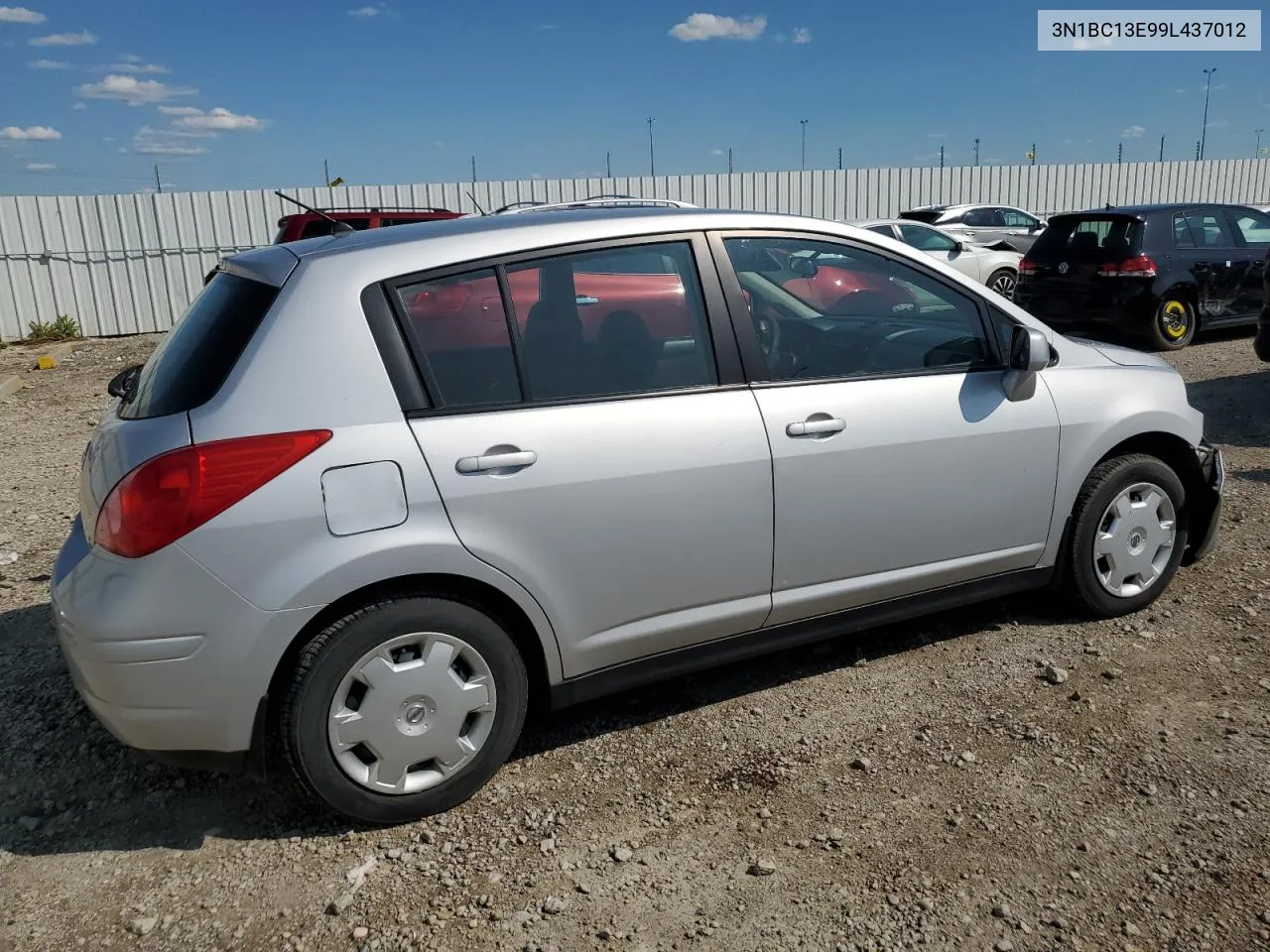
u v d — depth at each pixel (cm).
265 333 276
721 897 259
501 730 303
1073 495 392
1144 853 268
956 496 364
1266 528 509
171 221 1783
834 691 366
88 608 266
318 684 273
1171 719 335
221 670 264
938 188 2270
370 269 288
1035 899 252
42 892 271
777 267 346
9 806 312
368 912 258
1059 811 288
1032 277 1137
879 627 418
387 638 280
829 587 349
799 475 332
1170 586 445
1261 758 309
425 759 292
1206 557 474
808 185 2184
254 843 289
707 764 322
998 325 380
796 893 259
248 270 305
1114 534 403
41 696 380
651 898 260
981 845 275
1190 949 234
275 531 264
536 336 303
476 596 298
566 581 302
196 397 274
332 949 246
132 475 264
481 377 294
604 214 327
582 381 307
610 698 368
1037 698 353
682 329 323
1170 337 1075
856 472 342
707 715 353
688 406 317
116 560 264
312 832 293
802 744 331
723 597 330
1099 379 397
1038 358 360
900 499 353
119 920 258
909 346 364
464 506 283
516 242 305
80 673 272
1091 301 1075
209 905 263
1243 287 1103
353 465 272
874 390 348
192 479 259
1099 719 337
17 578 508
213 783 321
